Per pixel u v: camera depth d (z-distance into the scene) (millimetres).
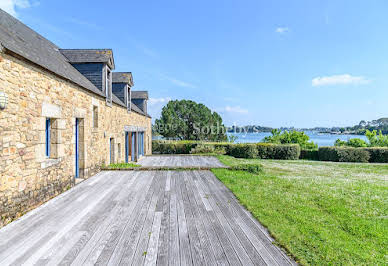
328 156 14234
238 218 3641
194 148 16562
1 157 3176
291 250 2594
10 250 2594
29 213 3771
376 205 4457
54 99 4699
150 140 17656
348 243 2854
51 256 2475
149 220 3529
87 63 7867
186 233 3076
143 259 2430
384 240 2973
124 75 11062
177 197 4805
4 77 3230
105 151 8141
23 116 3674
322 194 5137
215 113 26672
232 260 2424
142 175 7145
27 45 4551
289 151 15000
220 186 5812
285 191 5367
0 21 4590
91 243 2777
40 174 4203
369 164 12227
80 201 4469
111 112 8680
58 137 4898
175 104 25422
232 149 15805
